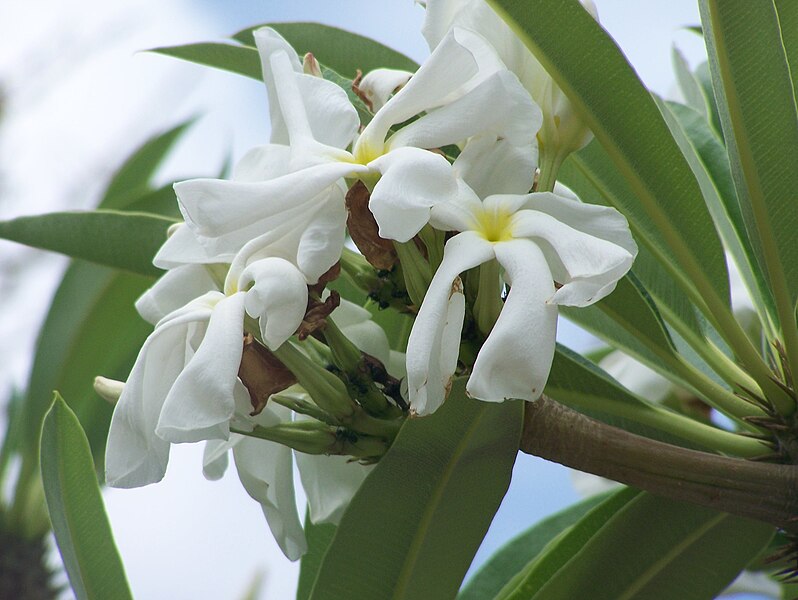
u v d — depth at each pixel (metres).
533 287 0.59
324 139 0.63
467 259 0.60
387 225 0.59
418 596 0.67
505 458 0.64
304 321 0.63
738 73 0.66
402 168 0.60
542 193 0.61
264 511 0.68
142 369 0.62
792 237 0.67
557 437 0.63
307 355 0.65
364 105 0.69
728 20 0.65
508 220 0.61
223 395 0.60
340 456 0.69
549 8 0.64
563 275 0.60
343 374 0.64
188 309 0.62
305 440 0.64
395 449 0.64
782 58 0.65
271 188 0.61
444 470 0.64
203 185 0.61
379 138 0.62
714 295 0.68
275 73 0.65
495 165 0.62
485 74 0.63
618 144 0.67
